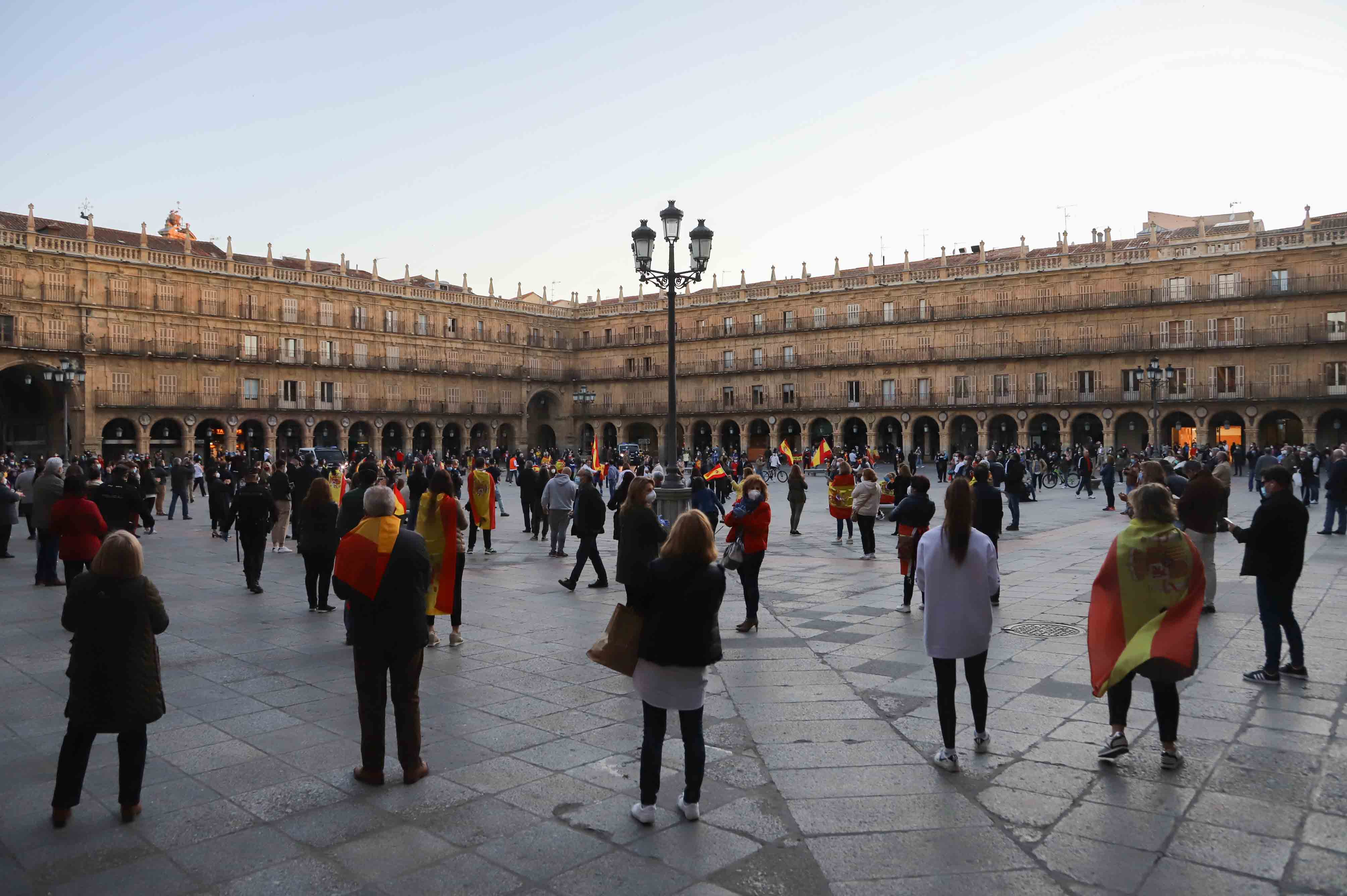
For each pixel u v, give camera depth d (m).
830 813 6.00
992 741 7.29
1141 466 11.77
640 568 5.89
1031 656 9.95
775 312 78.50
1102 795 6.18
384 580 6.43
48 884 5.08
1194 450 48.12
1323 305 57.75
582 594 14.77
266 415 66.31
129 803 5.90
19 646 10.96
